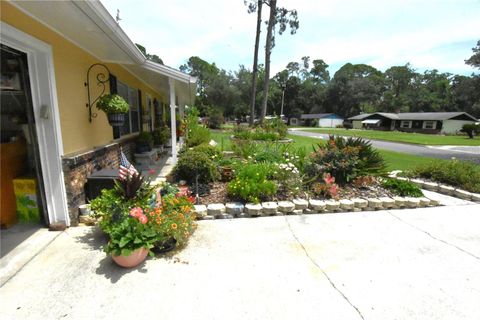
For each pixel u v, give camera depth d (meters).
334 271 2.41
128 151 6.00
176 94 10.36
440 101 48.69
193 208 3.33
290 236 3.11
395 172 6.11
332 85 52.00
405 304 2.00
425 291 2.16
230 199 4.02
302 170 4.94
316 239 3.04
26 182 3.04
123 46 3.51
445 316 1.89
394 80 54.84
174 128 5.93
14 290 2.03
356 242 2.99
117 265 2.40
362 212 3.99
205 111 31.55
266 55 18.70
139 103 7.35
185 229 2.79
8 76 2.61
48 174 2.96
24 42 2.38
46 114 2.81
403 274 2.39
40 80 2.77
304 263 2.53
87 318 1.78
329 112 54.69
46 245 2.71
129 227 2.39
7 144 2.99
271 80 52.69
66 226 3.07
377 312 1.92
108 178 3.46
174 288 2.12
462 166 5.55
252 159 5.67
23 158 3.20
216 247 2.80
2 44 2.31
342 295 2.09
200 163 4.44
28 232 2.95
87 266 2.37
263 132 15.18
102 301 1.95
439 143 18.16
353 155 5.02
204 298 2.01
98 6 2.31
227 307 1.92
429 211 4.07
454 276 2.38
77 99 3.51
